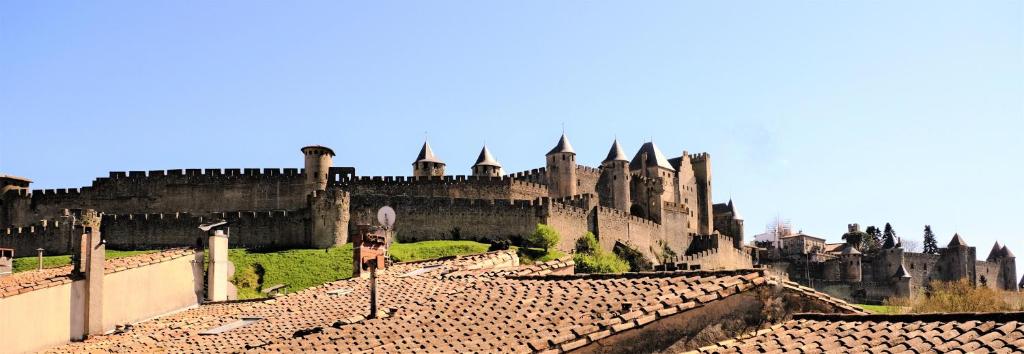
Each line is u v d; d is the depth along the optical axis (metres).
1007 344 19.27
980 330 20.44
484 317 27.97
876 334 22.00
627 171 194.75
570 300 27.44
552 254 142.62
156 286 45.16
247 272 133.62
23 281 39.12
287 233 152.38
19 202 165.25
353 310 34.12
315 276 132.50
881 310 115.62
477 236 155.25
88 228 40.59
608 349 23.50
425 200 156.00
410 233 154.50
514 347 24.14
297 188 167.75
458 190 168.88
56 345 37.84
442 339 26.62
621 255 165.88
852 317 23.72
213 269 49.97
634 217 178.12
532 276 32.91
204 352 32.06
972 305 123.75
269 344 30.39
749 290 24.92
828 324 23.75
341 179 167.25
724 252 191.50
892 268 199.12
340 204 150.62
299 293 44.88
